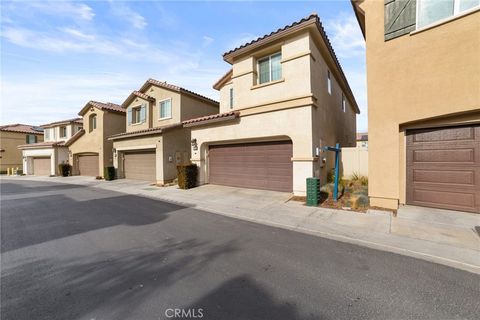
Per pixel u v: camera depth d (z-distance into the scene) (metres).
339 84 14.58
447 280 3.31
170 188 12.66
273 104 9.48
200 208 8.10
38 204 9.25
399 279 3.35
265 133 9.80
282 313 2.66
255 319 2.57
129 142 17.06
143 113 17.88
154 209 8.09
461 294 2.98
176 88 15.76
